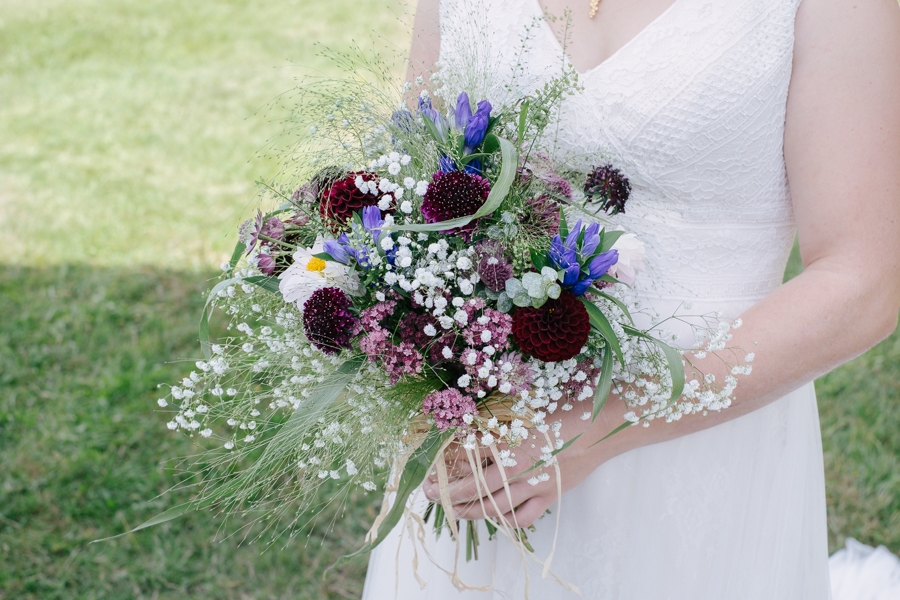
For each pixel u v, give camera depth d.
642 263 1.22
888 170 1.12
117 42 8.27
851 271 1.13
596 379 1.18
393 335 1.10
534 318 1.04
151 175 5.63
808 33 1.19
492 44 1.39
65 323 3.93
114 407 3.41
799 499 1.47
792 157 1.22
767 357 1.14
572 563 1.41
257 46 8.17
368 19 8.81
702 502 1.38
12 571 2.74
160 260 4.55
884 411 3.33
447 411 1.08
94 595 2.68
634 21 1.29
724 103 1.23
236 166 5.75
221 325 3.93
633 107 1.27
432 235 1.13
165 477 3.07
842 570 2.37
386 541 1.64
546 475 1.17
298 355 1.18
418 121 1.19
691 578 1.39
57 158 5.90
